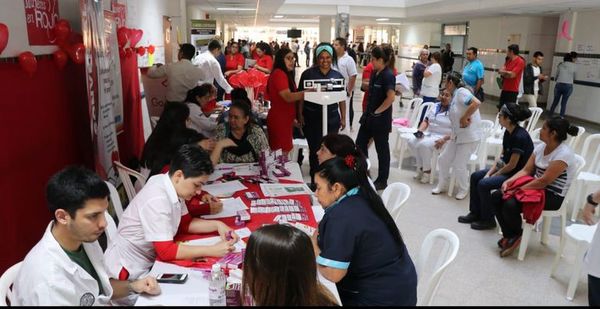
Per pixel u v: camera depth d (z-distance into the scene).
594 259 2.01
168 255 1.84
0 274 2.16
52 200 1.37
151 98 5.64
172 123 3.14
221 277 1.56
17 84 2.39
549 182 3.19
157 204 1.89
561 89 9.05
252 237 1.27
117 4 4.29
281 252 1.21
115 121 3.69
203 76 5.52
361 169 1.83
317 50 4.29
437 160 5.01
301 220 2.27
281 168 3.14
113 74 3.64
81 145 3.47
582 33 9.12
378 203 1.78
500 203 3.38
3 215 2.21
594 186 4.39
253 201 2.54
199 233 2.14
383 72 4.48
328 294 1.38
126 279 1.88
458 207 4.37
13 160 2.33
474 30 13.76
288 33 23.06
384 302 1.70
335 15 15.41
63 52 2.93
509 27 11.61
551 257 3.37
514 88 8.23
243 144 3.43
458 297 2.79
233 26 29.22
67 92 3.17
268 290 1.23
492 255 3.39
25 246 2.46
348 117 8.22
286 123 4.25
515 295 2.84
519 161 3.66
